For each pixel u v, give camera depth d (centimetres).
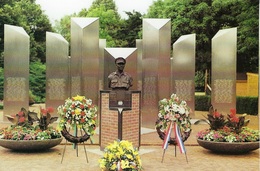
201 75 3008
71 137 891
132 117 979
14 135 941
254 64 2488
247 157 934
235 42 1488
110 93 967
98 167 812
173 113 898
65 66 1584
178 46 1655
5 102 1517
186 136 927
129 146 757
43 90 3206
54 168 801
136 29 3144
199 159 909
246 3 1947
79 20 1484
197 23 2297
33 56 3291
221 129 988
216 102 1526
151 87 1430
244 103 2130
